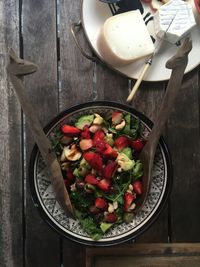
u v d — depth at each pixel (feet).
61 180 1.86
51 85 2.19
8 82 2.17
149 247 2.14
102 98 2.19
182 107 2.21
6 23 2.19
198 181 2.20
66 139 1.95
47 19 2.20
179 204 2.19
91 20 2.16
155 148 1.84
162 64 2.17
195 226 2.19
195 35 2.19
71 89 2.19
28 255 2.14
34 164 1.89
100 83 2.20
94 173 1.92
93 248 2.13
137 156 1.98
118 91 2.20
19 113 2.17
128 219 1.95
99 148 1.89
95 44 2.15
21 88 1.67
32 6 2.20
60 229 1.92
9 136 2.17
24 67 1.63
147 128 1.95
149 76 2.17
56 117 1.90
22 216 2.16
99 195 1.92
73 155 1.93
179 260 2.14
